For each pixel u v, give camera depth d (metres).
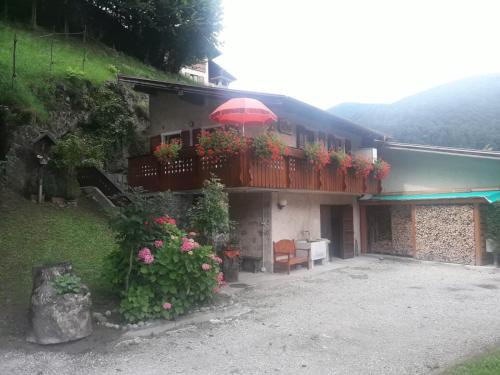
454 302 8.62
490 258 14.01
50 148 12.22
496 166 13.91
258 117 11.53
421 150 15.38
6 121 13.16
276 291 9.82
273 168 11.24
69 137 13.84
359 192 15.34
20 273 7.92
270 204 12.49
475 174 14.41
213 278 7.63
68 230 10.66
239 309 7.95
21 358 5.33
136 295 6.72
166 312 6.78
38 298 5.78
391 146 16.38
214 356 5.57
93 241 10.43
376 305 8.41
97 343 5.92
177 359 5.45
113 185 14.19
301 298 9.06
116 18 30.17
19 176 11.88
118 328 6.40
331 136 15.88
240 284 10.55
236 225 12.96
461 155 14.17
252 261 12.50
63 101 16.70
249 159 10.43
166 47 31.70
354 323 7.11
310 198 14.41
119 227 6.80
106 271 7.23
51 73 17.39
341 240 15.91
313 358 5.48
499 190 13.78
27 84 15.79
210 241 9.67
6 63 16.31
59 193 12.38
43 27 25.59
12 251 8.73
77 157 12.70
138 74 26.17
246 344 6.04
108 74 20.95
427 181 15.71
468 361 5.07
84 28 27.22
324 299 8.97
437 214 14.86
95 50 26.53
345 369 5.10
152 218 7.11
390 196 16.66
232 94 11.98
